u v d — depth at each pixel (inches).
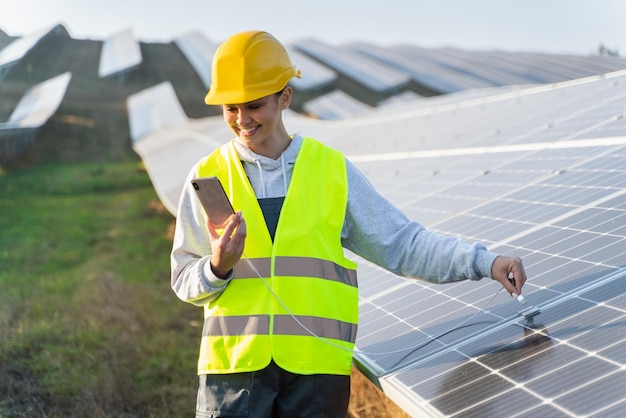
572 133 280.8
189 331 395.5
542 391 104.1
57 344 347.3
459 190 265.4
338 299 114.7
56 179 1131.9
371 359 144.5
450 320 146.9
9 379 289.4
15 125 1141.7
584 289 132.6
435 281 119.0
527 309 132.6
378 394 205.2
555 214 183.8
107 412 272.8
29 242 658.2
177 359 347.3
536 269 153.4
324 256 114.0
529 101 423.8
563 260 151.6
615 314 116.5
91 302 434.6
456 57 2231.8
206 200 106.5
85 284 490.9
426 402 116.5
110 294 454.9
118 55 2358.5
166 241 684.7
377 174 386.9
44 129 1529.3
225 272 108.2
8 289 457.7
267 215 115.4
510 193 227.6
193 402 291.1
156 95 1866.4
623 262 135.9
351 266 119.7
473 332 136.6
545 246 164.1
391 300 176.1
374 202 119.3
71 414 265.0
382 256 118.8
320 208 115.3
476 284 160.9
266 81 110.7
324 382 109.3
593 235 157.6
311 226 113.9
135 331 388.2
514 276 111.8
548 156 258.5
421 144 426.6
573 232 165.5
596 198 181.8
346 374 112.7
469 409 108.0
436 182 299.3
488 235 192.9
